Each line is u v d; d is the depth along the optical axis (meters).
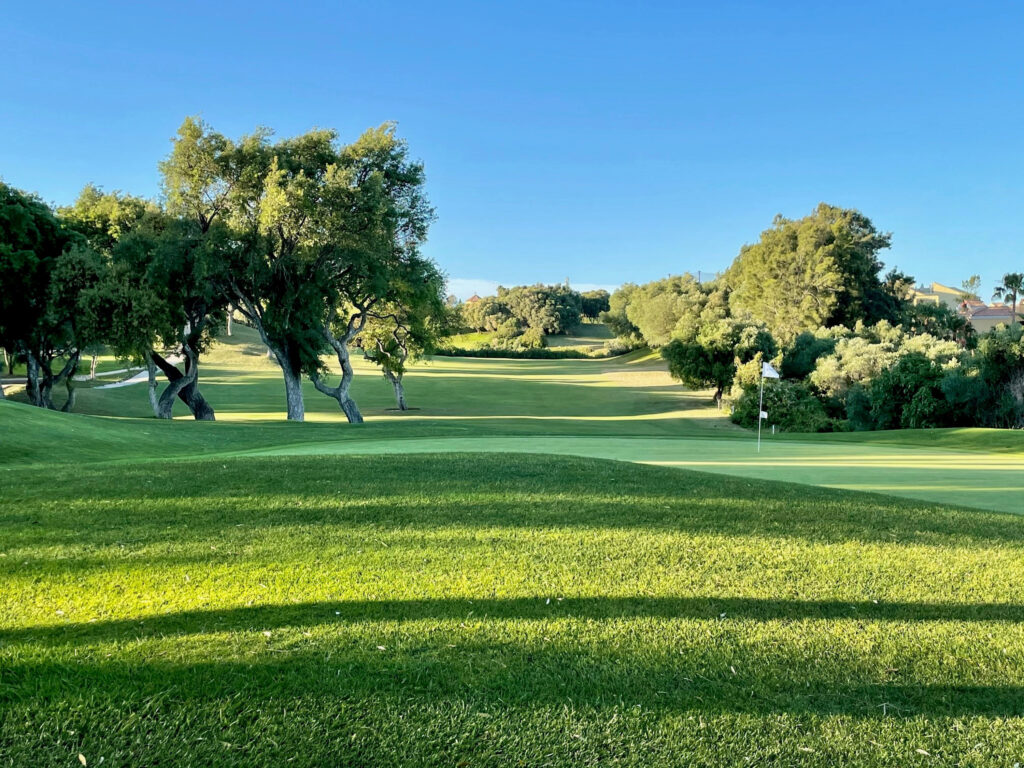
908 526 6.79
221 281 30.67
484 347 111.94
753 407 42.25
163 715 3.04
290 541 5.80
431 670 3.52
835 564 5.49
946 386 36.91
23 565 5.05
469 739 2.98
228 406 48.88
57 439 16.88
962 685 3.59
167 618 4.06
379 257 29.58
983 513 7.57
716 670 3.67
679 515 6.93
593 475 8.98
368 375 69.75
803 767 2.89
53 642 3.68
